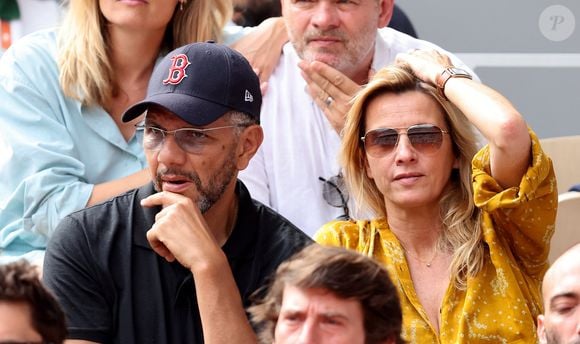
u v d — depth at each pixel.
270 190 17.59
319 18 17.47
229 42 18.92
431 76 15.01
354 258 10.62
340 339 10.41
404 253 14.95
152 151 13.62
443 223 14.93
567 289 12.24
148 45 17.72
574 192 18.20
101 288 13.47
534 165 14.31
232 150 13.70
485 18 23.52
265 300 11.23
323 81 17.47
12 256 17.23
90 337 13.30
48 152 17.30
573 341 12.20
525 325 14.28
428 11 23.69
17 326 9.94
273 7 22.62
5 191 17.42
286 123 17.80
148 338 13.38
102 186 17.16
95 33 17.42
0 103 17.56
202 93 13.55
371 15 17.72
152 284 13.50
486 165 14.78
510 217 14.57
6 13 23.39
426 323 14.46
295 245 13.81
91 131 17.58
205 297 12.98
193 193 13.58
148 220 13.68
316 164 17.55
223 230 13.92
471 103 14.62
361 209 15.39
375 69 18.23
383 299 10.58
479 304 14.40
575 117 23.50
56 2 23.38
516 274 14.66
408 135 14.80
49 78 17.62
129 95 17.77
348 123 15.26
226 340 12.85
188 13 18.20
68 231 13.65
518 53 23.52
